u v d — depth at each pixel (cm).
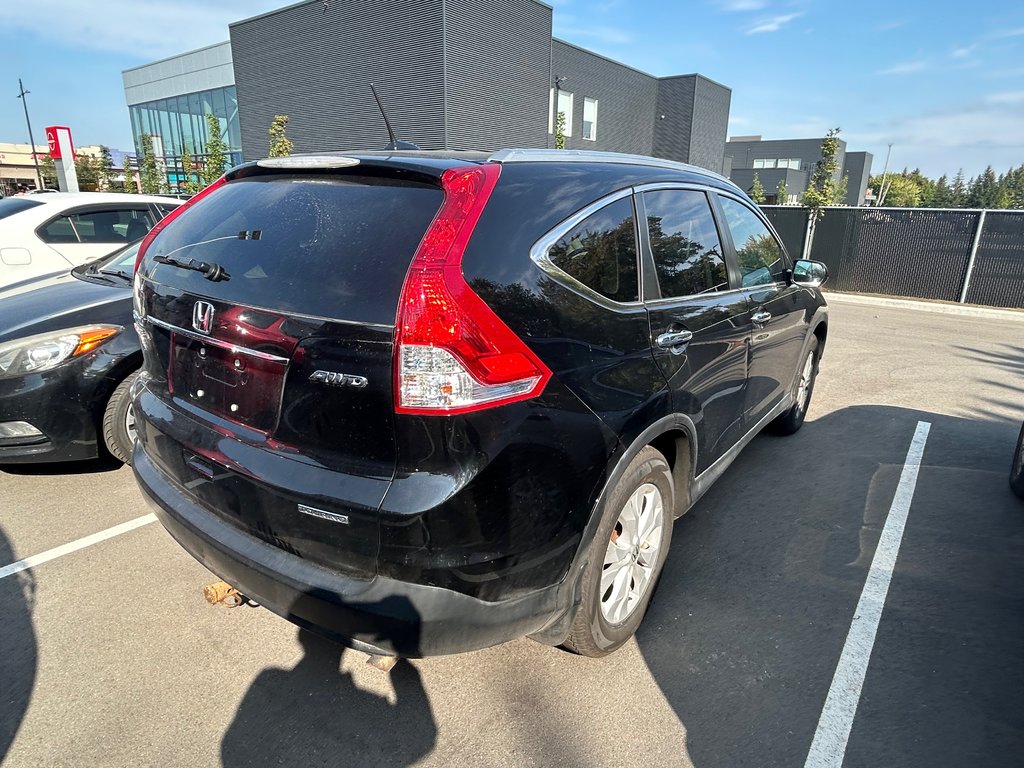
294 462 191
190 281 226
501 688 237
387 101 2527
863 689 236
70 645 256
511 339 179
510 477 180
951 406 570
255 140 3103
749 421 358
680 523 356
